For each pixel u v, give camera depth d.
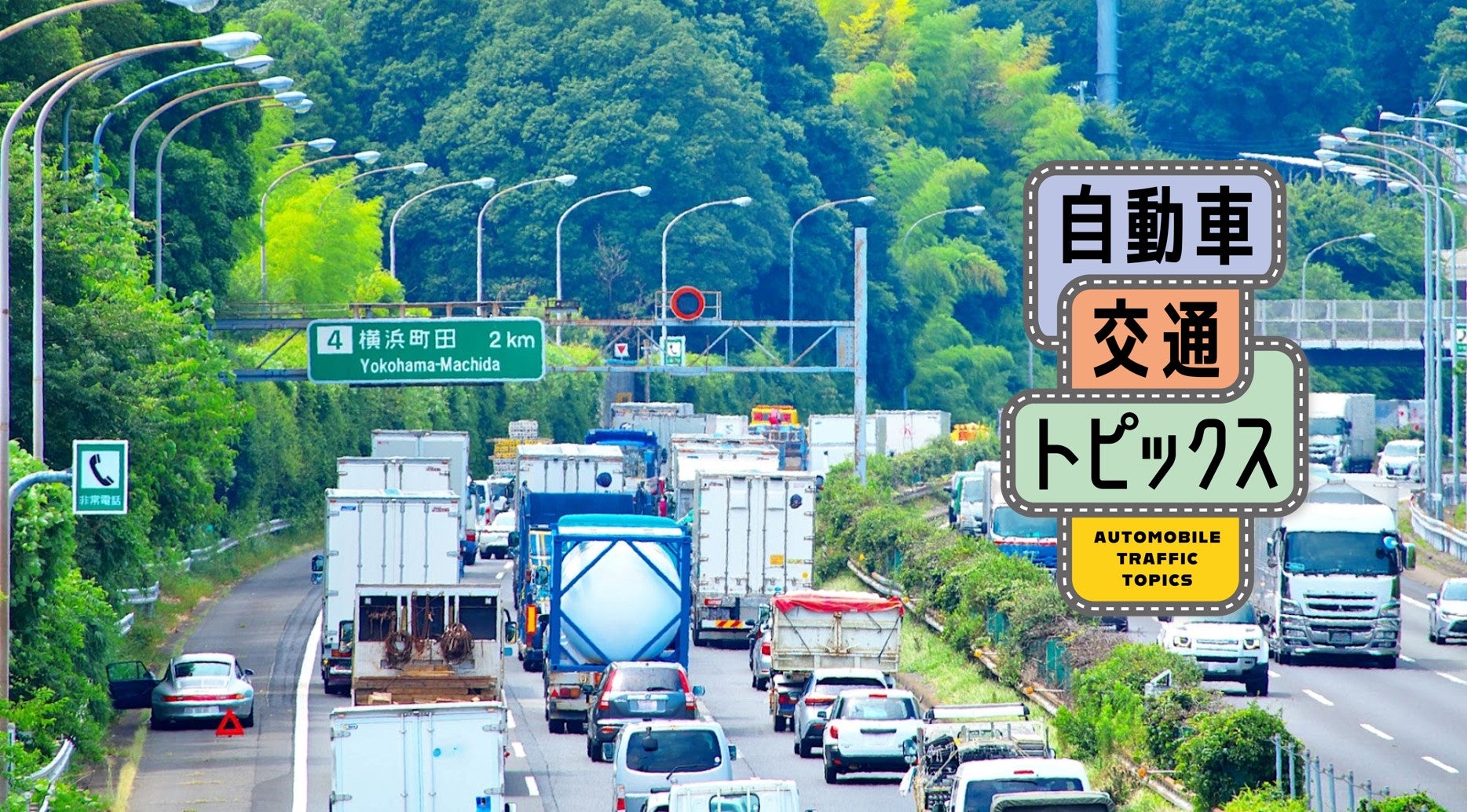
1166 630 175.75
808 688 143.75
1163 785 117.88
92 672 144.25
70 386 153.12
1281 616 188.88
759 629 178.00
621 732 117.88
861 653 156.25
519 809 121.94
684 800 100.38
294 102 176.12
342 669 166.75
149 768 134.75
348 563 168.25
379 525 168.50
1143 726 122.25
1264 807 99.12
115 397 155.50
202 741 145.50
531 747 145.62
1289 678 181.75
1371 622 186.75
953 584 194.38
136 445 159.88
